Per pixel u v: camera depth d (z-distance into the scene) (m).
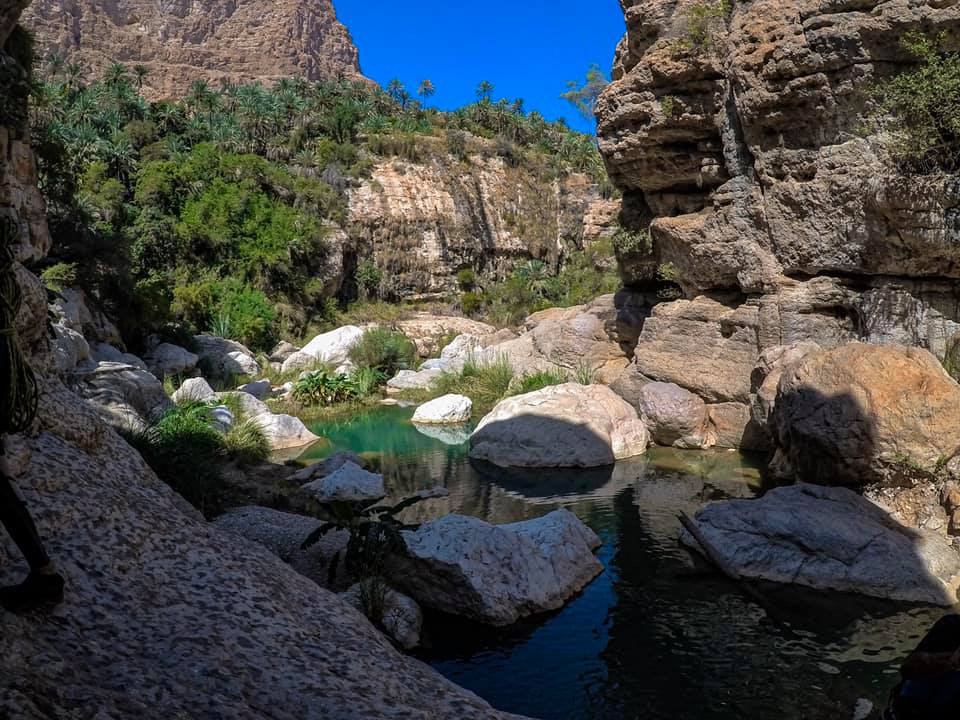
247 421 16.44
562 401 15.06
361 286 56.34
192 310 42.41
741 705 5.39
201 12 141.88
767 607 7.14
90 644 2.56
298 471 13.20
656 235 17.61
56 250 24.27
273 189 54.62
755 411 12.88
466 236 61.78
